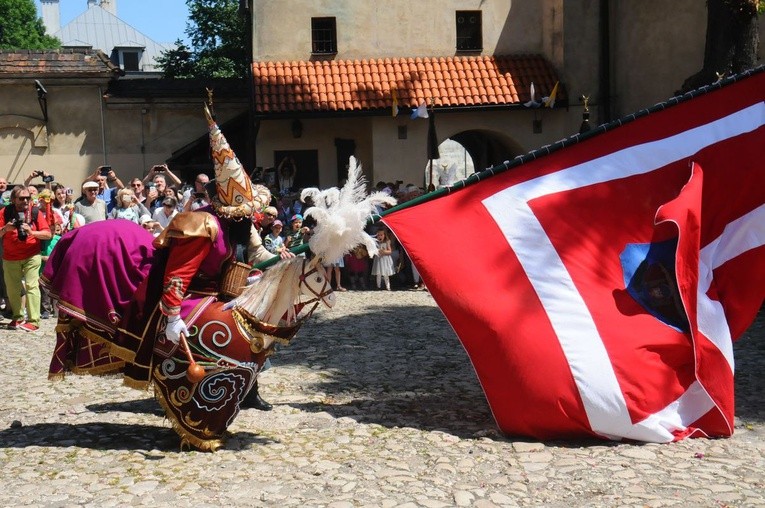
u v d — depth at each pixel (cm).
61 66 2194
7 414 716
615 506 498
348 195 598
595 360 622
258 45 2078
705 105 739
